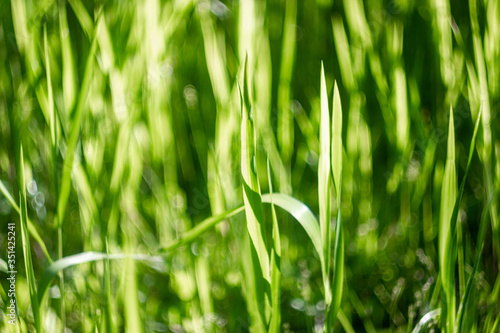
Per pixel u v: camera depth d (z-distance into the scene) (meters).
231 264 0.81
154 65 0.81
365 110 0.90
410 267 0.82
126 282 0.66
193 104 0.96
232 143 0.79
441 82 0.90
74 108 0.69
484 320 0.73
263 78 0.85
